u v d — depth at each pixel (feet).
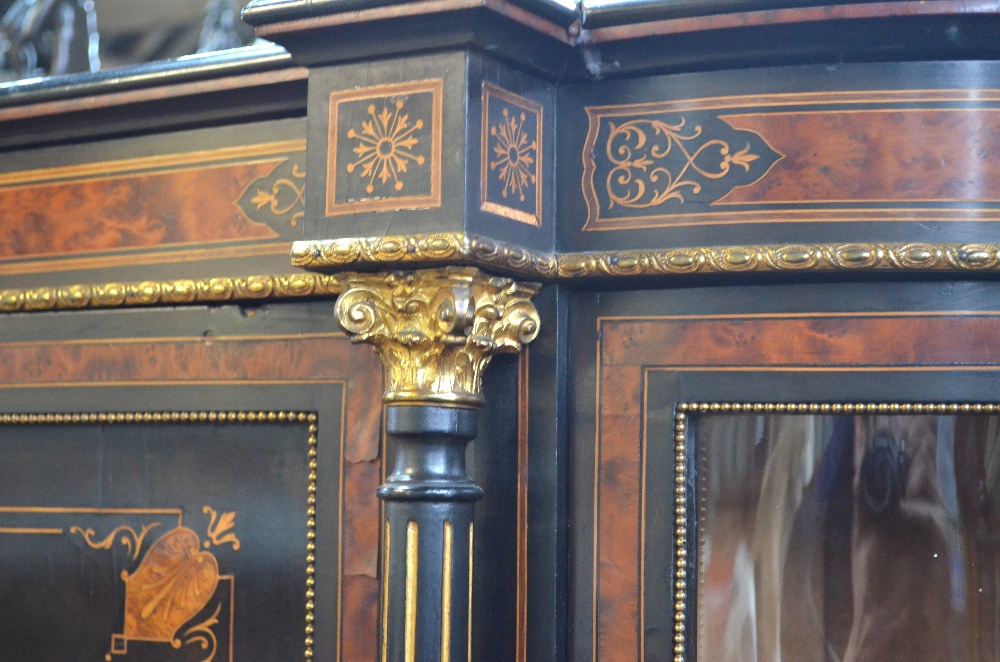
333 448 4.29
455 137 3.73
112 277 4.66
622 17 3.88
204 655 4.43
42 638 4.69
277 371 4.41
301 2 3.83
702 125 3.97
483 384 4.09
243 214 4.45
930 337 3.83
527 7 3.75
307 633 4.27
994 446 3.89
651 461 4.00
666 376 4.01
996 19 3.67
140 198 4.65
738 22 3.77
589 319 4.11
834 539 3.96
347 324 3.90
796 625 3.96
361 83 3.91
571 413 4.10
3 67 6.20
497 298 3.93
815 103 3.88
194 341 4.55
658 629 3.96
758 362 3.93
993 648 3.85
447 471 3.87
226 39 6.36
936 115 3.82
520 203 3.95
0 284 4.88
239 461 4.46
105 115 4.61
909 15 3.66
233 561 4.43
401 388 3.87
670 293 4.03
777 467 4.00
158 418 4.56
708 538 4.01
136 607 4.56
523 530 4.03
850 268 3.76
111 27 6.62
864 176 3.83
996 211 3.77
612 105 4.08
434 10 3.67
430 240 3.69
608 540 4.03
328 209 3.92
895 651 3.91
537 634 4.00
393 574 3.83
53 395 4.75
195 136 4.57
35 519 4.75
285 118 4.41
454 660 3.81
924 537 3.91
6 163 4.92
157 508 4.57
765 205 3.88
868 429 3.96
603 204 4.06
